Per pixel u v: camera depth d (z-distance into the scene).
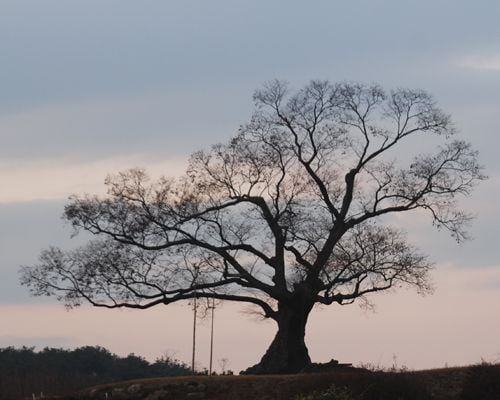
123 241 60.56
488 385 46.84
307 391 47.69
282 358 60.44
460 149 64.06
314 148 63.66
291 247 62.69
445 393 47.50
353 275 62.03
